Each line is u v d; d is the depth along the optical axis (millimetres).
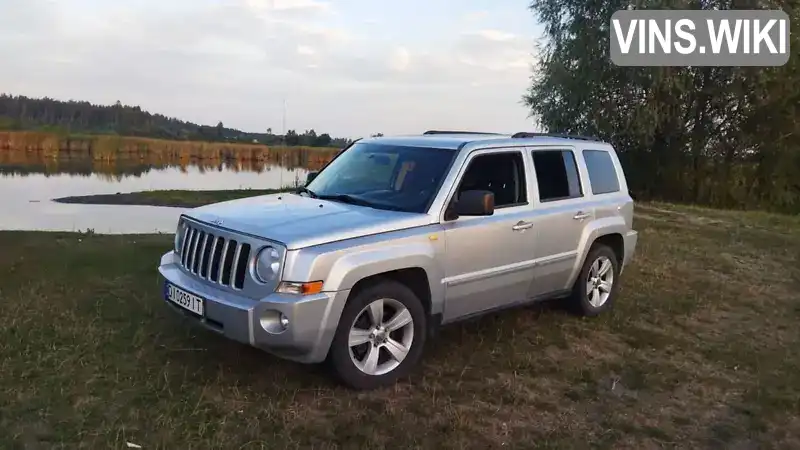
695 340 6293
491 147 5652
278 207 5113
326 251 4328
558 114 26281
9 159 49562
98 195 22547
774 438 4305
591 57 24719
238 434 3854
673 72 23203
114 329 5453
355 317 4523
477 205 5016
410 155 5617
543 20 26703
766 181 25188
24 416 3887
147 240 9992
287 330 4188
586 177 6625
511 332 6078
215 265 4617
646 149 25797
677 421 4480
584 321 6578
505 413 4418
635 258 10094
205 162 54562
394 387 4734
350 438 3914
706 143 25531
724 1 23250
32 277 6953
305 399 4422
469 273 5262
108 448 3594
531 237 5793
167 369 4703
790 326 6949
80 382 4391
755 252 11461
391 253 4625
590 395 4816
